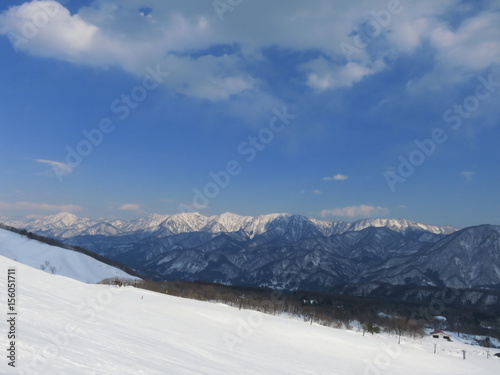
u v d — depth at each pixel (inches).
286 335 3029.0
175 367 1177.4
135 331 1711.4
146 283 5900.6
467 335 6023.6
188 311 2984.7
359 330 5118.1
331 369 2209.6
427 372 2807.6
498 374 3152.1
